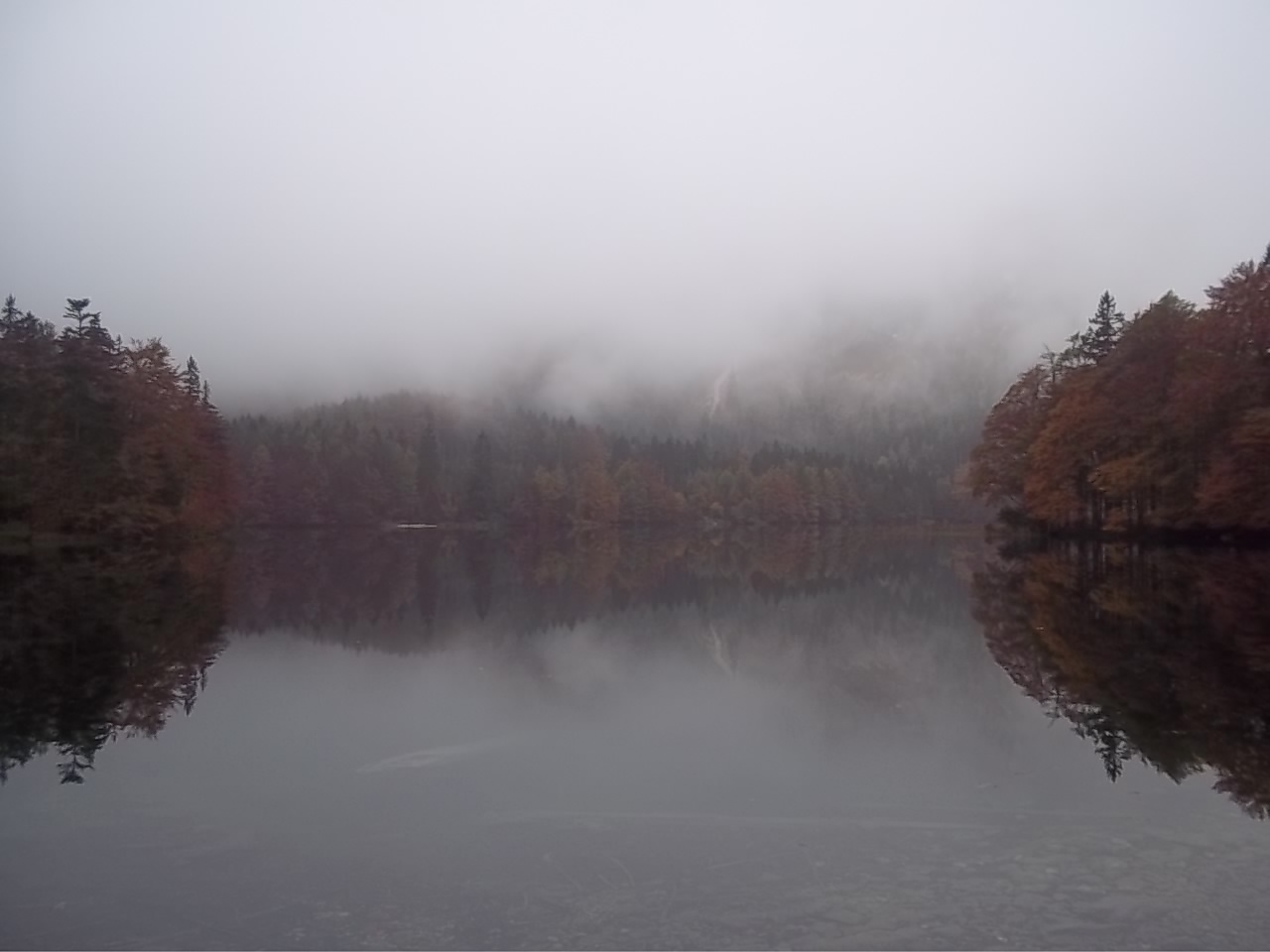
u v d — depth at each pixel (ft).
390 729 42.52
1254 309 127.95
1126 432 147.74
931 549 256.73
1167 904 22.59
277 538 269.03
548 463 426.10
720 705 47.37
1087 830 27.63
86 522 163.02
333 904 23.80
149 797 32.65
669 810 30.73
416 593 114.73
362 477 366.63
